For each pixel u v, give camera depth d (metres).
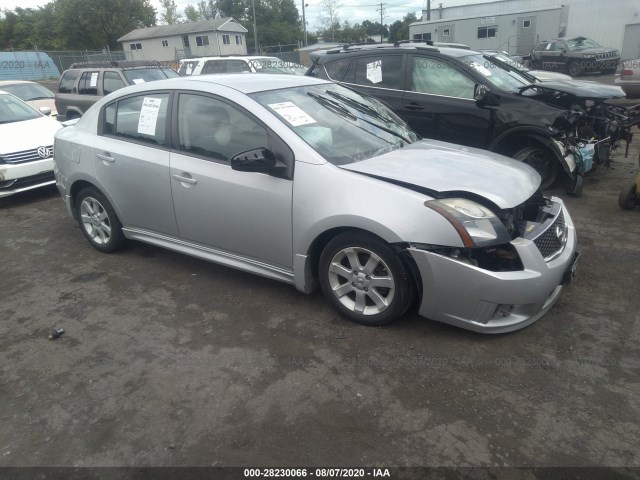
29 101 12.40
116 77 11.19
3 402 2.86
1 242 5.41
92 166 4.55
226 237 3.82
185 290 4.08
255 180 3.52
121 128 4.42
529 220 3.49
